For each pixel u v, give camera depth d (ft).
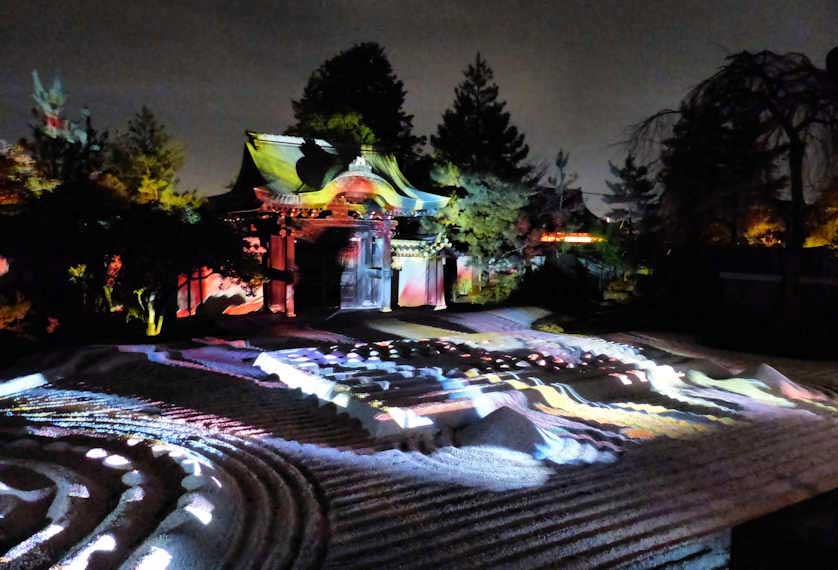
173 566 13.50
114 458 20.18
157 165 76.43
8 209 43.55
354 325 58.54
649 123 54.39
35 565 13.33
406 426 24.84
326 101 100.53
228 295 64.08
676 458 22.88
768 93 50.39
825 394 35.76
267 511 17.24
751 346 54.13
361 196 61.05
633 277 88.74
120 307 52.95
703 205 54.75
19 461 19.95
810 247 64.75
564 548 15.52
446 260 86.99
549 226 92.38
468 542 15.72
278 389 32.09
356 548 15.26
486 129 90.22
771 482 20.80
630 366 38.17
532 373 34.83
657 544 15.96
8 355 39.86
